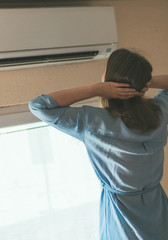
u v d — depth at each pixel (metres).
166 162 1.84
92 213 1.75
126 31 1.74
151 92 1.80
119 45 1.73
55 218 1.70
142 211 1.11
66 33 1.47
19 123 1.58
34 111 0.99
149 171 1.09
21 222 1.66
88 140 1.03
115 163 1.04
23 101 1.58
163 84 1.21
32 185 1.67
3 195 1.64
